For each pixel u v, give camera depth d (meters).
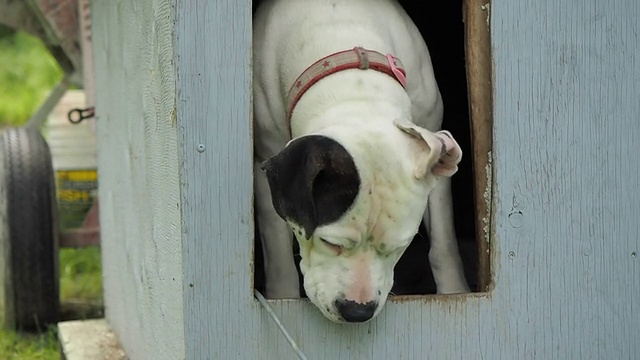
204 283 2.70
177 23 2.64
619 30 2.92
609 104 2.93
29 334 4.56
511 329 2.93
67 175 5.47
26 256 4.48
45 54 10.66
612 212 2.96
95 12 4.08
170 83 2.70
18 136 4.59
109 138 3.82
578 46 2.90
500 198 2.89
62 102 5.62
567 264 2.95
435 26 3.87
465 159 4.00
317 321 2.76
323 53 2.79
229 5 2.66
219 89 2.67
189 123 2.66
